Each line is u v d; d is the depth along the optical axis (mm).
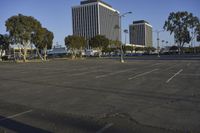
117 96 13195
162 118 8852
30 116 9391
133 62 52125
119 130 7602
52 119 8922
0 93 14961
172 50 146375
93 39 109875
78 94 13984
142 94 13695
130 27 176375
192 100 11930
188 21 110188
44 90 15750
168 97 12750
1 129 7852
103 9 132250
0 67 43469
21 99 12852
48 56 112375
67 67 39594
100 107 10695
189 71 27984
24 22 68812
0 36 86438
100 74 26047
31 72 30984
